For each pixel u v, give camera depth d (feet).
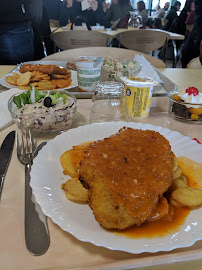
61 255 1.39
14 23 7.57
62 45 8.66
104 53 6.89
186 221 1.52
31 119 2.56
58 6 15.48
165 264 1.37
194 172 2.03
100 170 1.57
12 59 8.02
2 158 2.22
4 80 4.62
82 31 8.36
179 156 2.21
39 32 9.80
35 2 8.86
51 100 2.75
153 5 28.37
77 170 1.90
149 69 4.92
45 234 1.49
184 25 16.92
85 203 1.67
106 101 3.27
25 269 1.31
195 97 3.05
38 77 4.53
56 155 2.19
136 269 1.36
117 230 1.44
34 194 1.66
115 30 13.29
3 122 2.84
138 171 1.59
